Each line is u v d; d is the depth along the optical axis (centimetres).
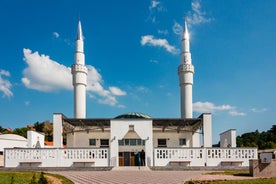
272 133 8606
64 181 2066
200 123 3912
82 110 4600
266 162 2308
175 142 4188
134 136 3834
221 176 2323
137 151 3791
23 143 5700
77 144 4128
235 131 4012
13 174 2109
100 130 4156
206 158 3338
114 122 3441
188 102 4744
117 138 3400
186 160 3325
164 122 3938
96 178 2280
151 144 3381
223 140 4375
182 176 2370
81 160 3300
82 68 4672
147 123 3441
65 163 3278
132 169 3148
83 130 4134
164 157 3344
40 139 4272
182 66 4825
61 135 3531
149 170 3069
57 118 3559
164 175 2477
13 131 8625
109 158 3341
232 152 3366
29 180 1953
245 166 3303
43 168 3209
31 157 3269
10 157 3253
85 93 4706
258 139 8806
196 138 4212
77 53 4734
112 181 2109
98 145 4125
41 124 9350
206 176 2322
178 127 4184
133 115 4225
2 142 5378
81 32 4897
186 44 4953
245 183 1812
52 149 3297
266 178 2114
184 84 4791
